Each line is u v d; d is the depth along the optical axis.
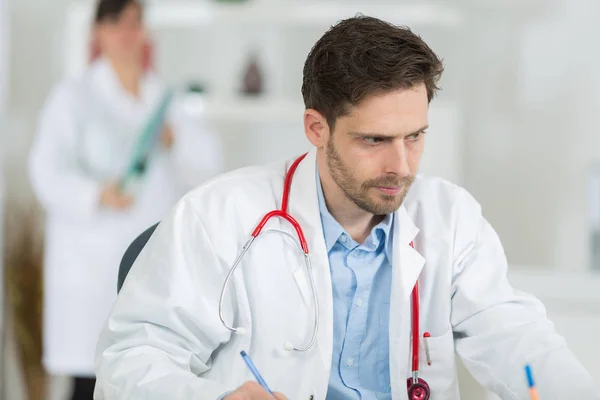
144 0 4.18
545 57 4.19
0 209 3.94
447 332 1.83
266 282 1.76
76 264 3.80
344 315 1.79
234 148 4.48
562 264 4.21
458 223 1.87
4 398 4.24
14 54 4.36
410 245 1.82
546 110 4.20
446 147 3.89
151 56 4.05
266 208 1.81
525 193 4.24
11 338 4.22
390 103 1.56
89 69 3.93
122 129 3.88
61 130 3.84
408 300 1.77
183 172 4.01
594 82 4.15
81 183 3.79
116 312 1.71
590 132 4.17
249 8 4.13
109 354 1.67
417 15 4.00
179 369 1.61
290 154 4.46
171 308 1.69
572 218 4.19
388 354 1.80
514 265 4.27
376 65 1.55
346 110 1.59
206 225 1.76
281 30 4.44
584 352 2.36
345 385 1.78
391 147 1.59
